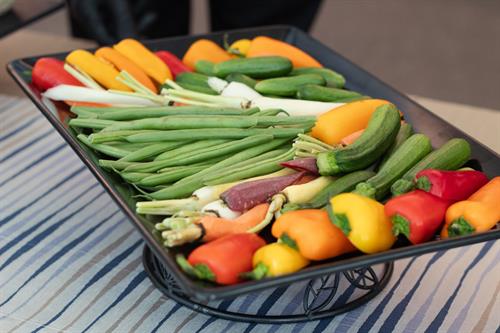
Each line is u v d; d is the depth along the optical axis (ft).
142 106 3.72
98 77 4.02
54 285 3.13
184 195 3.11
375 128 3.27
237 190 2.99
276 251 2.61
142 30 6.59
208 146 3.30
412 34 12.16
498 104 10.11
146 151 3.27
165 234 2.70
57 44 5.73
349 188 3.07
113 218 3.64
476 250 3.50
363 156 3.13
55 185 3.89
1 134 4.34
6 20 4.85
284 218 2.73
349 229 2.70
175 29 7.22
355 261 2.50
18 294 3.06
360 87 4.16
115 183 3.19
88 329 2.89
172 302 3.07
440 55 11.49
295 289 3.18
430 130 3.65
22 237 3.43
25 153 4.17
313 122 3.44
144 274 3.23
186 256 2.73
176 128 3.34
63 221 3.58
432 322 3.02
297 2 6.97
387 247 2.76
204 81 4.08
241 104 3.70
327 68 4.40
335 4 13.16
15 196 3.76
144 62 4.20
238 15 7.06
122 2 5.83
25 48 5.60
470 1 13.73
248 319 2.94
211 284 2.60
